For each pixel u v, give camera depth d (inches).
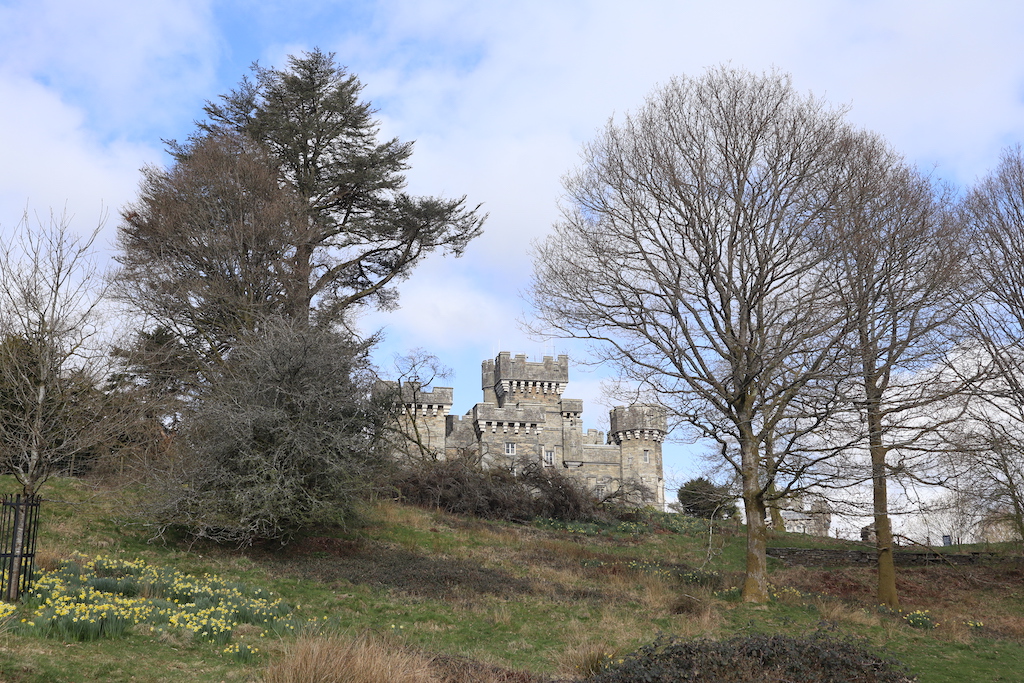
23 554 449.4
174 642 422.6
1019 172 995.9
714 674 417.1
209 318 1104.2
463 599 686.5
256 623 508.7
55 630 390.3
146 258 1101.1
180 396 970.1
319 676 360.8
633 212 822.5
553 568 877.2
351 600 646.5
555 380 2352.4
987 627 780.0
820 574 991.0
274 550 801.6
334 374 868.6
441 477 1226.0
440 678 417.4
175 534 786.2
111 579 526.9
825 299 740.0
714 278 795.4
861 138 800.3
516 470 1375.5
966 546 1163.3
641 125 845.2
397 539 926.4
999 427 933.8
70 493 824.3
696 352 790.5
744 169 791.1
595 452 2298.2
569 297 843.4
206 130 1277.1
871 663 445.1
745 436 789.9
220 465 781.9
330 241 1268.5
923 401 725.9
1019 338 930.7
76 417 649.6
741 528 1332.4
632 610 708.7
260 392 824.3
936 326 728.3
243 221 1132.5
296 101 1314.0
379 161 1285.7
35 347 565.0
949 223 784.9
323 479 819.4
